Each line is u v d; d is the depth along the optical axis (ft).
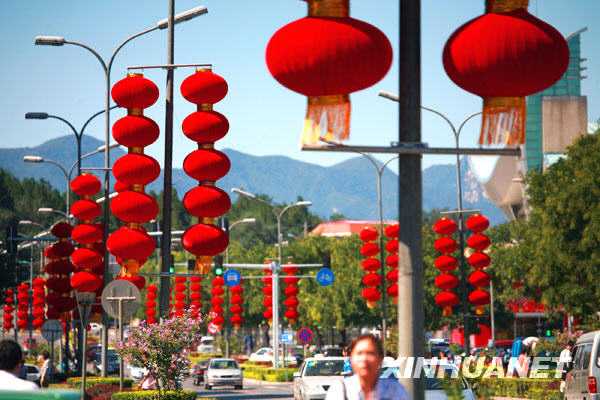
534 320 395.34
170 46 116.88
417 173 45.34
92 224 147.02
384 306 240.94
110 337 460.55
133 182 110.83
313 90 42.91
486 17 43.32
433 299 344.08
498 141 44.68
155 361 112.68
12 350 37.04
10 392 32.58
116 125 110.42
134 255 111.14
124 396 112.78
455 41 43.50
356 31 41.96
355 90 43.06
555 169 225.35
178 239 268.00
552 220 212.43
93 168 162.61
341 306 376.68
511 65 42.80
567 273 212.43
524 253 237.25
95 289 145.28
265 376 277.85
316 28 42.01
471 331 343.67
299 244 425.69
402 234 45.37
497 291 351.46
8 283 331.36
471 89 44.09
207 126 106.83
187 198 107.65
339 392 33.94
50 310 185.37
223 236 107.65
